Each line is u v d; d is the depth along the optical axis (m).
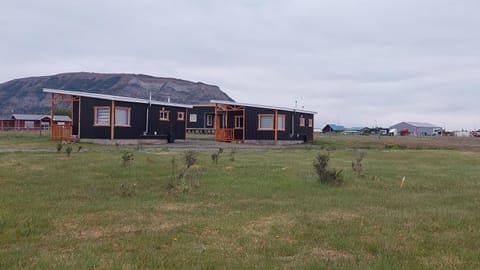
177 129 34.72
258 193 10.13
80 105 29.22
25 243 5.82
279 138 37.06
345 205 8.84
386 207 8.75
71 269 4.77
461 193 10.60
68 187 10.43
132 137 30.25
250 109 36.03
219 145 31.47
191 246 5.80
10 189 9.98
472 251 5.71
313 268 4.95
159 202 8.89
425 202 9.34
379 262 5.21
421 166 17.16
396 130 108.31
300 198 9.59
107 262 5.06
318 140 43.31
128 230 6.62
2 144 26.47
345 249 5.80
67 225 6.86
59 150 19.47
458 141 52.72
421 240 6.24
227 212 8.02
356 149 29.20
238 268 4.94
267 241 6.10
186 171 12.75
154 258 5.24
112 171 13.13
